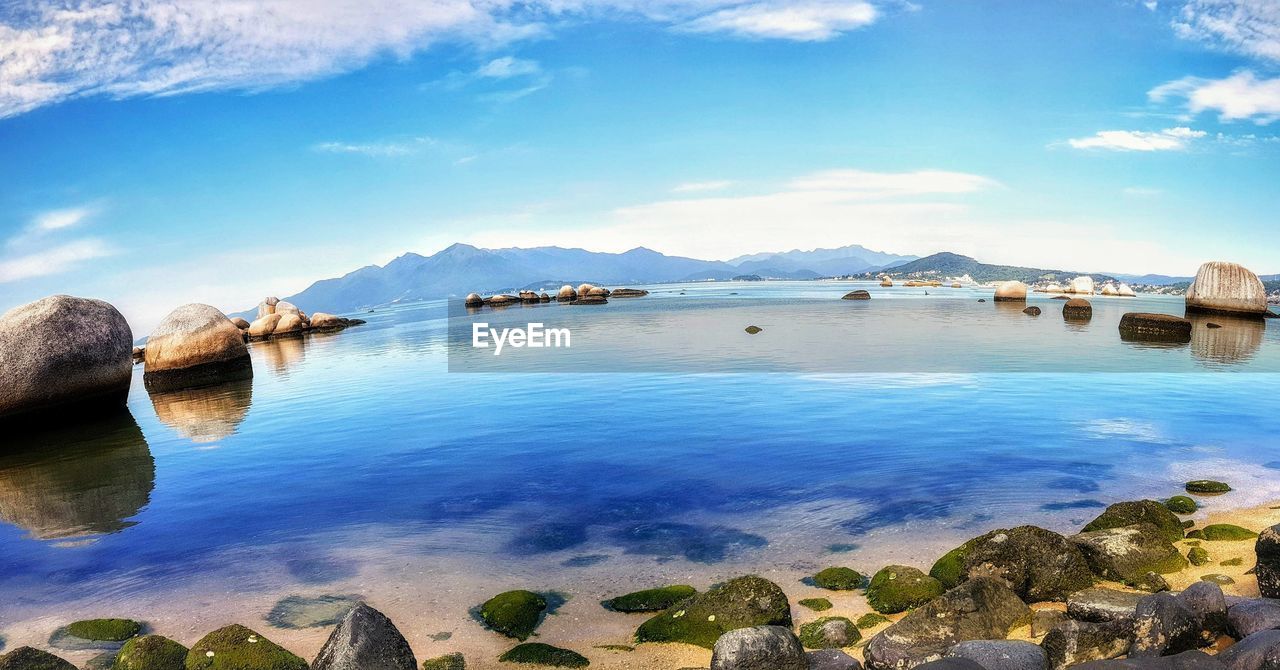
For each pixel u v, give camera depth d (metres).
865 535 11.07
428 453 17.00
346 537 11.73
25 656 7.41
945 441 16.58
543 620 8.63
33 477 16.61
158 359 30.53
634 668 7.39
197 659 7.50
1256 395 22.14
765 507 12.42
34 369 22.09
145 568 10.82
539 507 12.84
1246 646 6.32
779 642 6.93
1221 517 11.35
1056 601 8.80
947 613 7.71
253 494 14.33
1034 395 22.55
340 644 6.86
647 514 12.29
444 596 9.42
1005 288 78.56
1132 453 15.37
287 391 28.34
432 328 63.25
